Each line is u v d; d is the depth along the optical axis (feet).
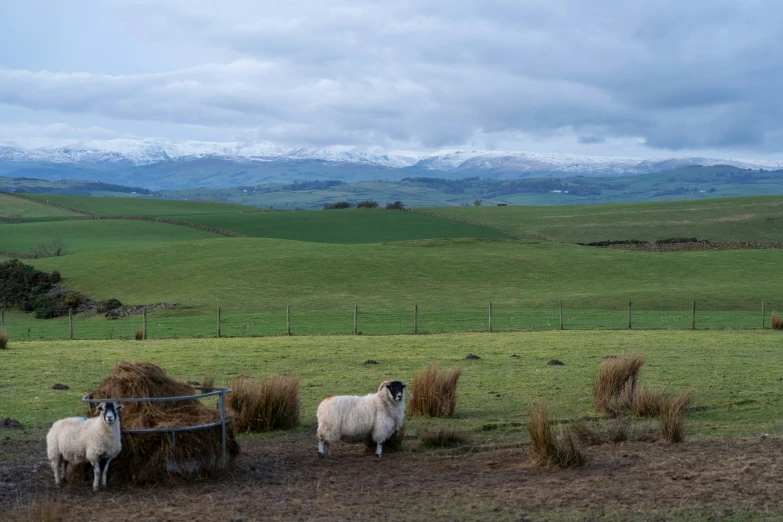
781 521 32.86
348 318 159.84
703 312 172.04
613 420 60.59
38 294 217.97
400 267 244.42
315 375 83.56
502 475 43.29
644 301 189.47
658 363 93.40
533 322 152.35
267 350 106.42
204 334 135.64
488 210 533.14
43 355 100.99
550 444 45.11
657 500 36.58
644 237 416.26
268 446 52.60
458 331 138.51
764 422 58.75
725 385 77.15
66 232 374.43
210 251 274.36
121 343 119.03
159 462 42.14
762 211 488.44
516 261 258.57
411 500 38.01
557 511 35.27
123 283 227.20
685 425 57.72
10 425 57.00
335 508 36.68
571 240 404.36
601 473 42.50
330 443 48.55
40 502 36.78
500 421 60.49
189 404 45.50
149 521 34.83
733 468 41.65
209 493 40.06
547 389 75.15
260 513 35.88
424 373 65.31
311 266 241.14
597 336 126.31
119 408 40.32
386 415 48.67
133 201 619.26
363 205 545.85
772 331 136.15
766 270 245.04
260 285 215.92
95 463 40.19
